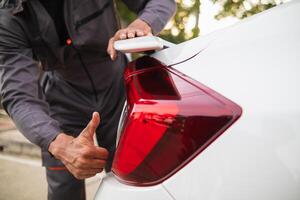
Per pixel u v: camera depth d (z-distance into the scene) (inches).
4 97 55.6
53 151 49.3
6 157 185.9
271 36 40.7
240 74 38.5
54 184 71.7
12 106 54.6
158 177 38.6
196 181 36.7
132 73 45.5
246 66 38.8
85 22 61.7
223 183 35.7
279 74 37.3
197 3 269.0
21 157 184.9
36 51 61.9
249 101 36.6
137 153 39.6
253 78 37.7
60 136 49.8
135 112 40.1
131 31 51.4
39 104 55.6
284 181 34.4
